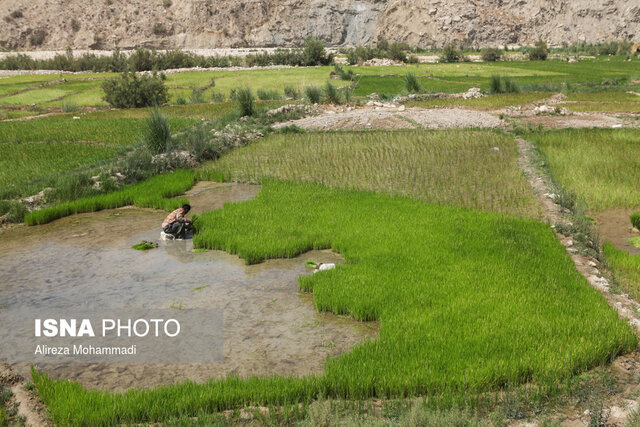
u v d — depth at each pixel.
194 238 12.14
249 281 10.15
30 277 10.36
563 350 7.13
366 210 14.20
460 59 95.12
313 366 7.18
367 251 11.11
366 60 93.75
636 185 17.28
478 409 6.09
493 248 11.14
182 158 20.89
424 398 6.14
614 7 142.38
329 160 21.23
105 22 145.88
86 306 9.04
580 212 13.88
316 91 37.88
